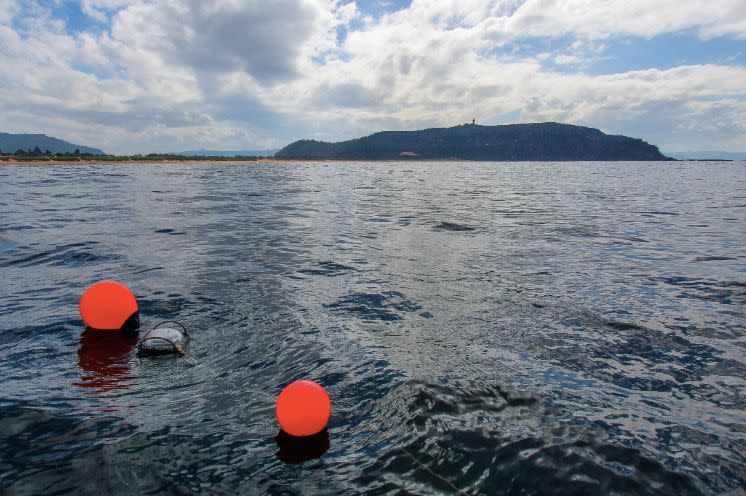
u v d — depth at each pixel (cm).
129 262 927
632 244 1177
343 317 627
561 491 299
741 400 420
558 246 1149
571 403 409
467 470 317
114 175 4509
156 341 500
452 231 1385
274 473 312
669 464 326
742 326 599
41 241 1130
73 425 363
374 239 1242
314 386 355
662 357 508
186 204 2100
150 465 317
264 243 1161
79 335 550
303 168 9375
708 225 1523
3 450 330
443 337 561
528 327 596
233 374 458
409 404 403
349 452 336
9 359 485
